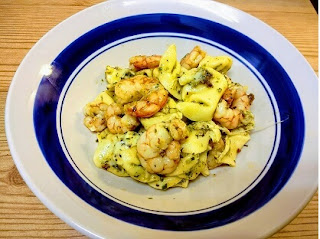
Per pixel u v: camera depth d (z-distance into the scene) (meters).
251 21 0.22
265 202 0.14
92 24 0.21
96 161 0.18
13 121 0.16
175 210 0.16
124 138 0.18
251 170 0.18
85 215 0.13
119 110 0.18
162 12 0.22
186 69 0.21
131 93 0.18
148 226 0.13
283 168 0.16
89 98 0.20
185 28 0.22
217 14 0.22
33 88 0.17
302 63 0.20
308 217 0.17
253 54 0.21
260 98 0.20
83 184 0.16
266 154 0.18
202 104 0.19
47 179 0.14
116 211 0.14
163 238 0.13
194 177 0.18
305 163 0.16
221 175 0.18
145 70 0.21
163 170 0.17
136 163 0.17
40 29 0.23
